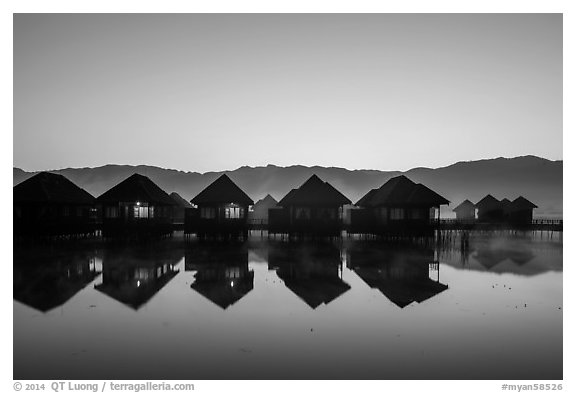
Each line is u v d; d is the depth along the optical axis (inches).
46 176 1656.0
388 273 965.2
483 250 1453.0
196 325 566.3
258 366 438.3
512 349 486.6
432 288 805.9
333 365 442.6
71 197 1686.8
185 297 720.3
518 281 885.2
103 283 830.5
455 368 437.4
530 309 653.9
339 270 999.0
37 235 1528.1
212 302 687.7
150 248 1393.9
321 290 779.4
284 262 1114.1
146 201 1652.3
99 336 524.4
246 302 688.4
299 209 1697.8
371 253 1312.7
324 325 568.1
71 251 1307.8
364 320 590.6
